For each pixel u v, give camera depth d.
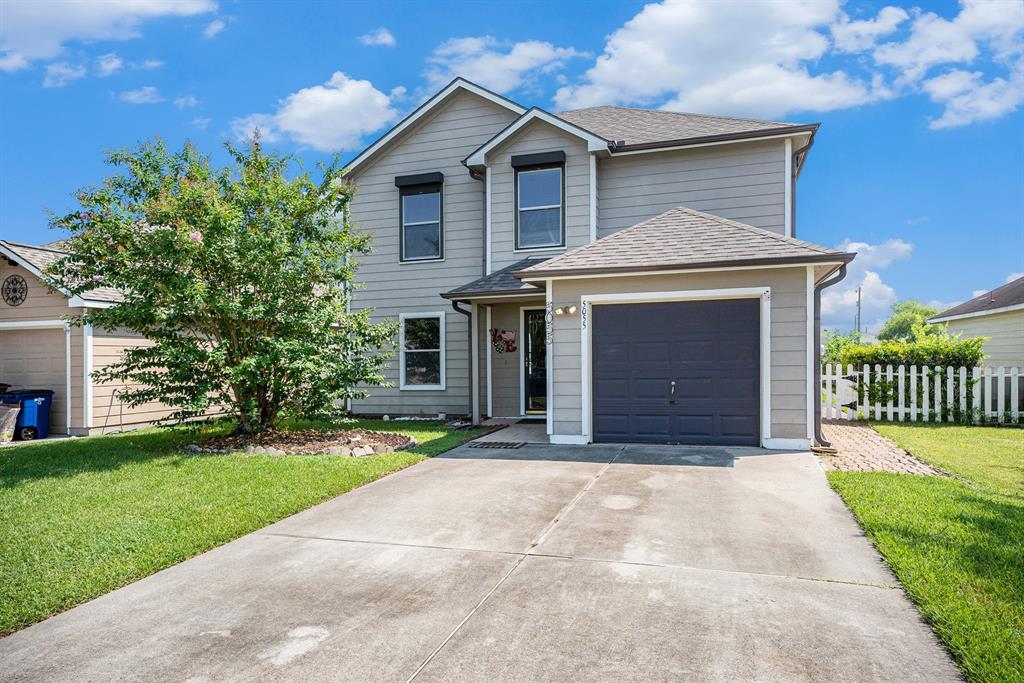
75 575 4.17
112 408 12.76
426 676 2.84
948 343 12.85
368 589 3.92
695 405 9.17
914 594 3.58
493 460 8.29
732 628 3.26
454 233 14.21
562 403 9.66
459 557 4.47
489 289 11.55
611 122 14.69
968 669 2.77
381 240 14.70
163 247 8.37
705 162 12.48
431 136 14.48
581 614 3.47
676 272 8.92
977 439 9.69
